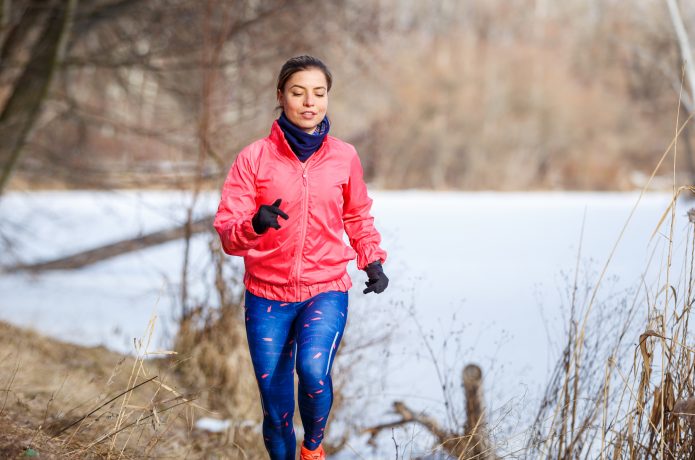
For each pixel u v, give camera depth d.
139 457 3.82
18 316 8.85
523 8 62.19
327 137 3.52
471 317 8.46
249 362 5.82
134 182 11.59
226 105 9.41
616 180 56.75
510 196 44.28
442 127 53.94
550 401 3.96
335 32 11.45
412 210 29.02
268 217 3.08
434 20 53.50
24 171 12.47
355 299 5.57
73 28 11.72
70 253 14.65
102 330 8.17
